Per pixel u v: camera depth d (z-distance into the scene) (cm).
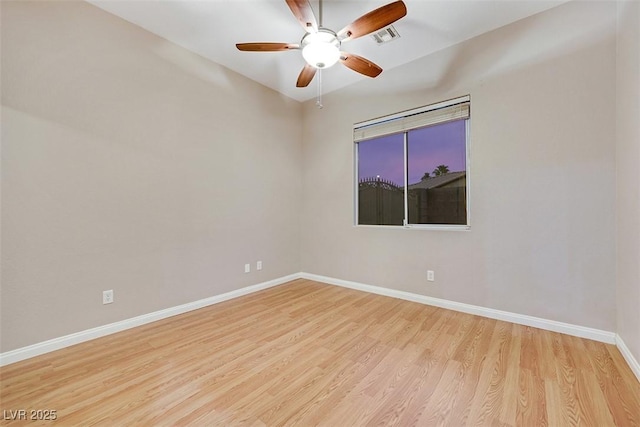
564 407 151
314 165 430
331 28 270
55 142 218
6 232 198
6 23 198
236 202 352
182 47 298
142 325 264
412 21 259
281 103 412
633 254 183
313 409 151
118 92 251
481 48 279
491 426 138
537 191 250
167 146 286
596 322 225
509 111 263
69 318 224
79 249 230
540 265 249
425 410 150
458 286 295
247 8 243
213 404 156
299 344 224
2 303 196
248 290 363
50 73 216
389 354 208
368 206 379
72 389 169
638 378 172
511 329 248
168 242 287
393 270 347
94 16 238
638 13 175
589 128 228
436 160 320
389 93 347
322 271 421
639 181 172
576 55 233
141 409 152
